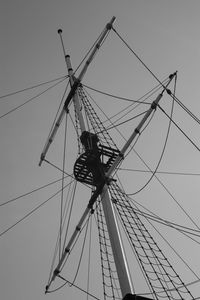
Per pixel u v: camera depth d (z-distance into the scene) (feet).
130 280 27.91
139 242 31.81
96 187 37.17
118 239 30.71
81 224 36.27
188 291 29.25
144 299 25.96
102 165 38.27
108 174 35.96
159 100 36.27
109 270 32.68
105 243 34.27
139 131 36.29
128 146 36.04
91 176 38.88
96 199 35.91
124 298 25.89
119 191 36.24
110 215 32.94
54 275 36.29
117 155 38.42
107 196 34.76
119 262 29.04
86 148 39.50
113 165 35.94
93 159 37.96
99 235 34.91
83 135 40.29
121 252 29.68
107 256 33.42
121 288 27.81
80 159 37.68
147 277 28.81
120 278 28.19
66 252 36.19
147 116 36.22
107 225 32.53
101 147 38.58
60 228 38.32
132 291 27.22
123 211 34.68
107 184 35.65
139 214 36.09
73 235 36.27
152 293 26.96
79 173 38.60
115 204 35.09
